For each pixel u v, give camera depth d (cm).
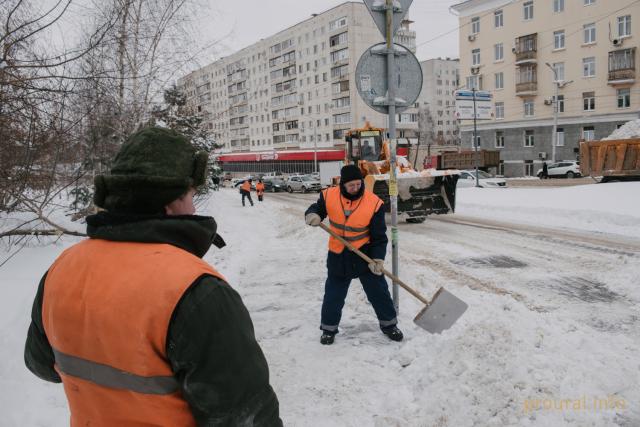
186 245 123
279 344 424
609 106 3466
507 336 332
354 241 414
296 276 682
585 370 304
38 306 132
